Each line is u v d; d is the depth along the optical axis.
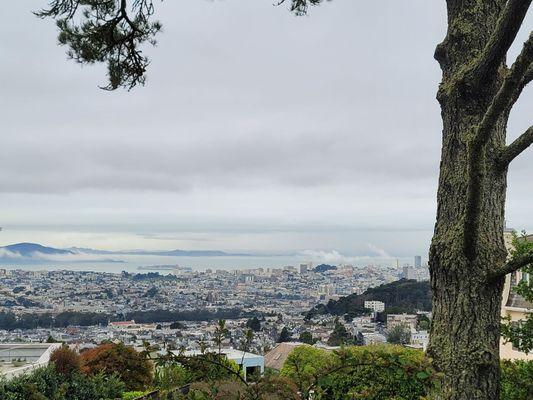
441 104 3.76
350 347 2.76
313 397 2.63
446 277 3.43
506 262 3.34
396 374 2.57
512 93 2.74
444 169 3.63
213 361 2.76
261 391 2.48
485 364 3.25
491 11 3.77
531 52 2.61
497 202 3.49
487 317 3.33
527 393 4.40
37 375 11.47
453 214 3.52
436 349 3.39
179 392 2.73
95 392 12.20
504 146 3.50
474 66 3.48
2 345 18.19
